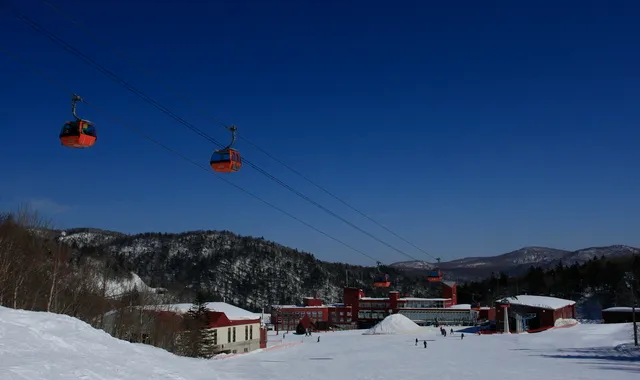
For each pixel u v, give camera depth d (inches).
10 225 2192.4
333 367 2178.9
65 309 2245.3
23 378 620.4
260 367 2038.6
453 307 6633.9
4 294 1955.0
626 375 1705.2
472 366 2153.1
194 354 2780.5
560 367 2001.7
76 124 1084.5
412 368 2127.2
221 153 1337.4
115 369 829.8
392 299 6747.1
